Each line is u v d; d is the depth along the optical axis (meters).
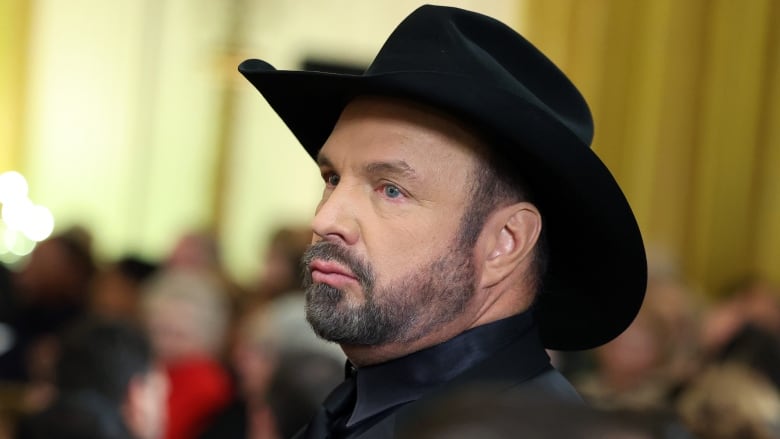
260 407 5.60
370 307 2.57
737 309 7.99
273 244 8.16
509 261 2.65
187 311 6.31
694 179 11.95
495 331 2.66
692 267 11.94
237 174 16.16
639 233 2.68
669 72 11.93
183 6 16.31
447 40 2.65
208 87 16.19
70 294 9.34
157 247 16.44
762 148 11.79
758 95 11.78
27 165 16.33
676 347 5.91
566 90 2.78
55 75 16.55
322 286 2.59
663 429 1.47
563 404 1.49
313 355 4.64
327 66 8.98
